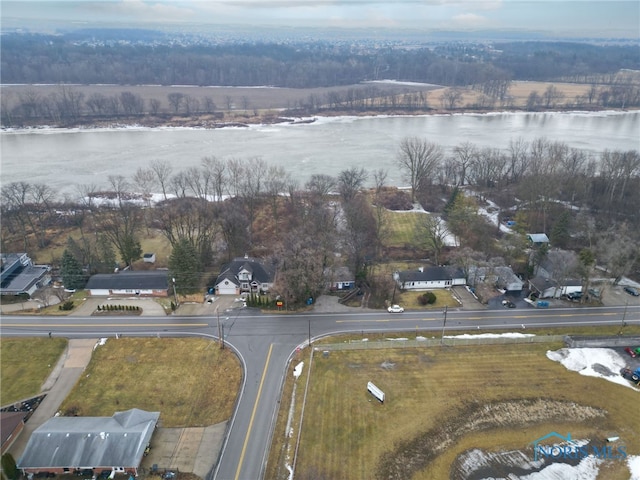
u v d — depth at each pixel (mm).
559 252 96562
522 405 64750
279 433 59594
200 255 102000
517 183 150875
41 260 108562
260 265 96688
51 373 70812
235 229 109125
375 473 54500
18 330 80875
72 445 55156
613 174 138625
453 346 76500
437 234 117688
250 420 61625
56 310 87125
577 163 149125
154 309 87562
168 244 116750
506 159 167750
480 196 148625
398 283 96938
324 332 80312
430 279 95812
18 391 67125
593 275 92375
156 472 54188
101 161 183750
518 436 60156
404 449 57719
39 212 129000
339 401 64875
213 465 55125
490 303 90062
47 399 65688
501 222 130000
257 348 75938
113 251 109562
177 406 64188
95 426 57844
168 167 167750
